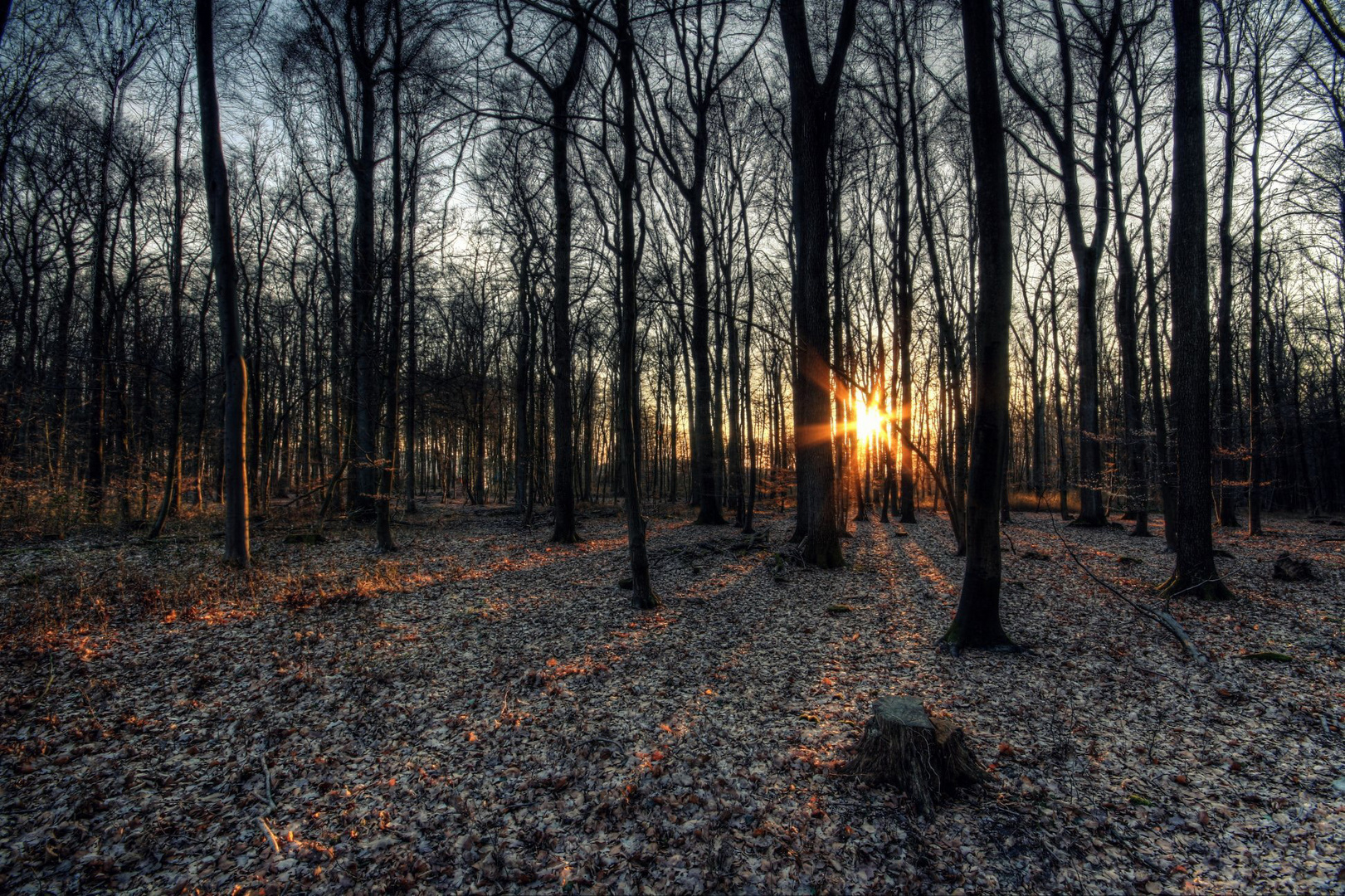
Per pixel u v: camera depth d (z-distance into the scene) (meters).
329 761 4.42
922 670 6.18
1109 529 19.12
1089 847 3.38
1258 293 16.03
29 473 16.27
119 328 19.58
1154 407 14.12
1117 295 19.91
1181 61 8.46
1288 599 8.59
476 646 6.94
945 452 27.56
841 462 17.45
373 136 15.24
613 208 21.92
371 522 18.16
